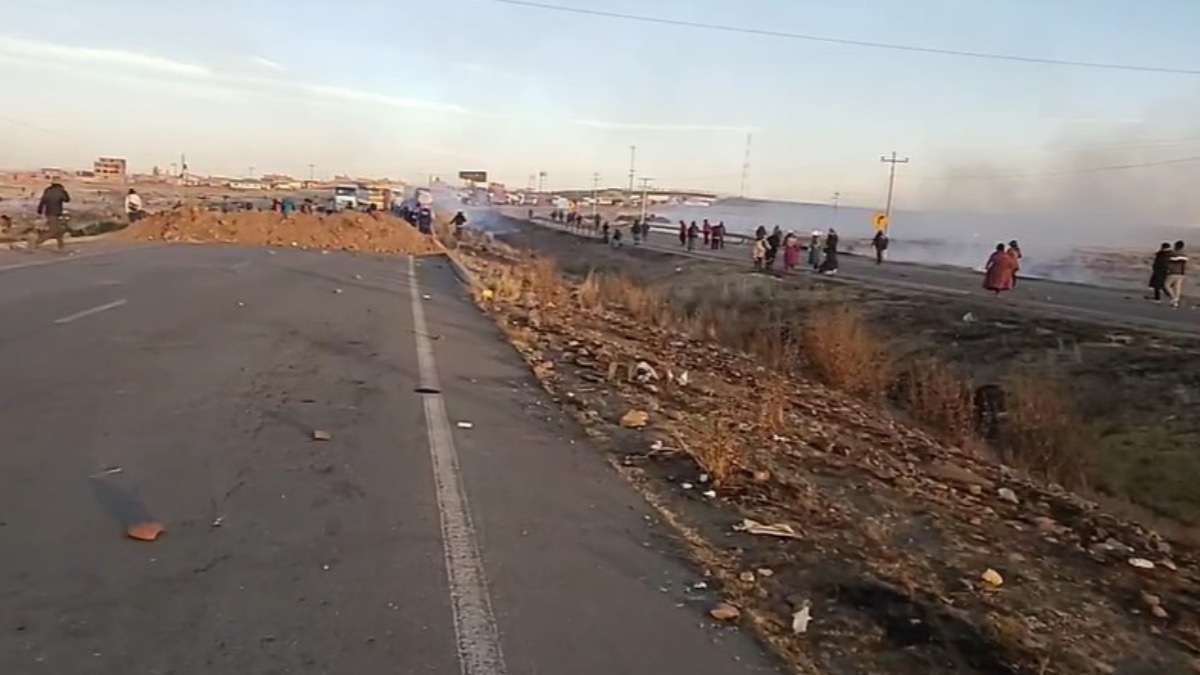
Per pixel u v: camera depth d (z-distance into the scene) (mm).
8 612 4145
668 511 6367
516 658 4016
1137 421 15586
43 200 28891
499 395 10195
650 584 4988
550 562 5203
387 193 96312
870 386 19109
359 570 4887
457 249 50594
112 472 6312
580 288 31781
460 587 4742
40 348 10914
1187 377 16953
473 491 6461
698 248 66125
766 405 11148
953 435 15492
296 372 10570
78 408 8094
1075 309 27266
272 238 44656
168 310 15289
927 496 8422
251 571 4781
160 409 8266
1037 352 20328
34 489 5855
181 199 104812
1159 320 24859
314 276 25000
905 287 34219
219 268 25234
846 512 7020
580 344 16250
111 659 3781
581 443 8227
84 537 5102
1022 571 6156
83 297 16141
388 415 8719
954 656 4426
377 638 4113
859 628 4641
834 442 10742
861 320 25141
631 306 29703
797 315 27500
